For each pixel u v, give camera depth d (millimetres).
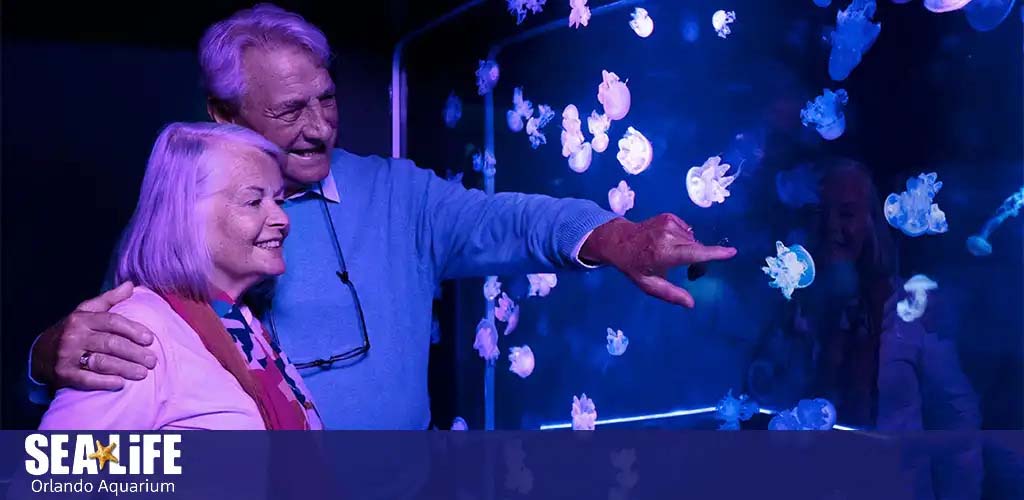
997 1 1560
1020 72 1532
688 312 2355
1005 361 1558
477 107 3105
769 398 2109
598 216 1287
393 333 1537
